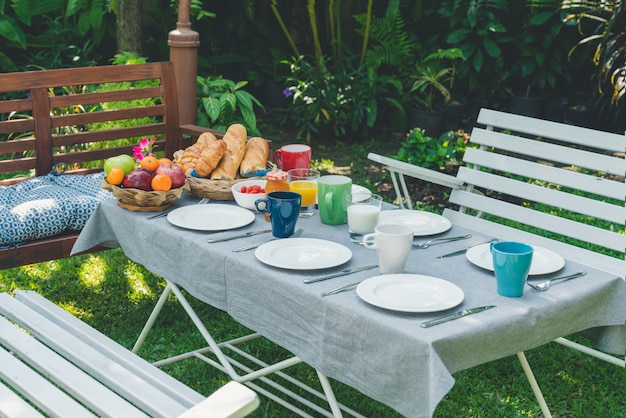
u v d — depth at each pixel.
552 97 7.79
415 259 2.29
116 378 2.10
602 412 2.93
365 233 2.41
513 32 7.87
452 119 7.45
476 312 1.93
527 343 1.99
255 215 2.71
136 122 5.51
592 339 2.31
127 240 2.77
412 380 1.81
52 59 7.17
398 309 1.89
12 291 3.92
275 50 8.09
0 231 3.26
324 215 2.60
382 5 8.25
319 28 8.42
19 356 2.34
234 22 8.15
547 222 3.15
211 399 1.60
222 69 8.41
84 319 3.68
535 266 2.24
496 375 3.21
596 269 2.26
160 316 3.71
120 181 2.79
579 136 3.12
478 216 3.37
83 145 5.48
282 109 7.45
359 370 1.95
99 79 4.11
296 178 2.73
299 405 3.00
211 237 2.47
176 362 3.30
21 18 6.97
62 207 3.43
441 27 7.87
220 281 2.36
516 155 6.66
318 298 2.02
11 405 1.94
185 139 4.47
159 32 8.02
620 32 6.57
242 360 3.34
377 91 7.20
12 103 3.85
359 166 6.42
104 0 7.08
